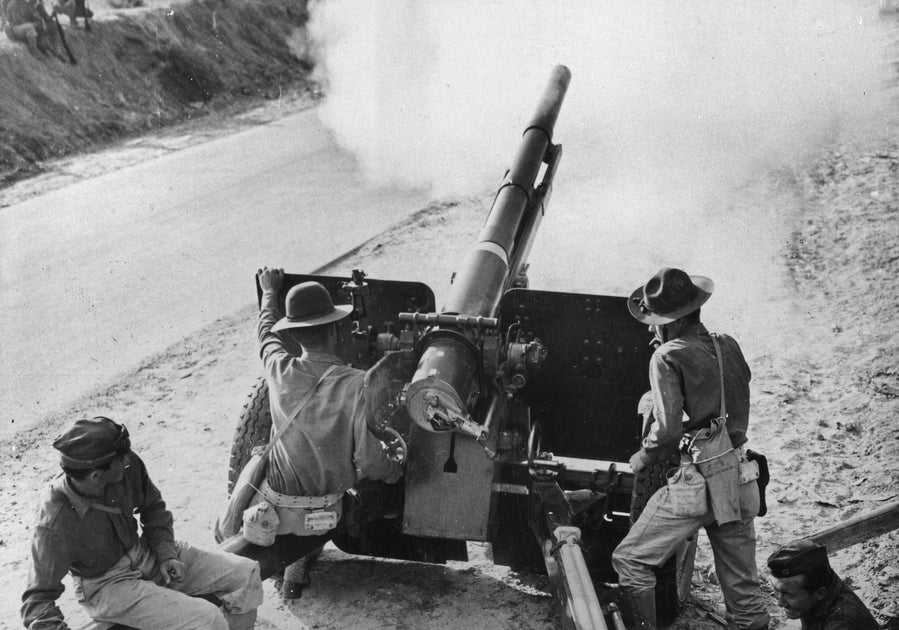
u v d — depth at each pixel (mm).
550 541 3922
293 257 10445
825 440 6012
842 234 10172
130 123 17750
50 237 11523
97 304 9234
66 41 18250
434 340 4148
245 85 21734
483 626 4246
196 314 8914
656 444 3867
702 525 3947
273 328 4000
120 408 6930
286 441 3916
